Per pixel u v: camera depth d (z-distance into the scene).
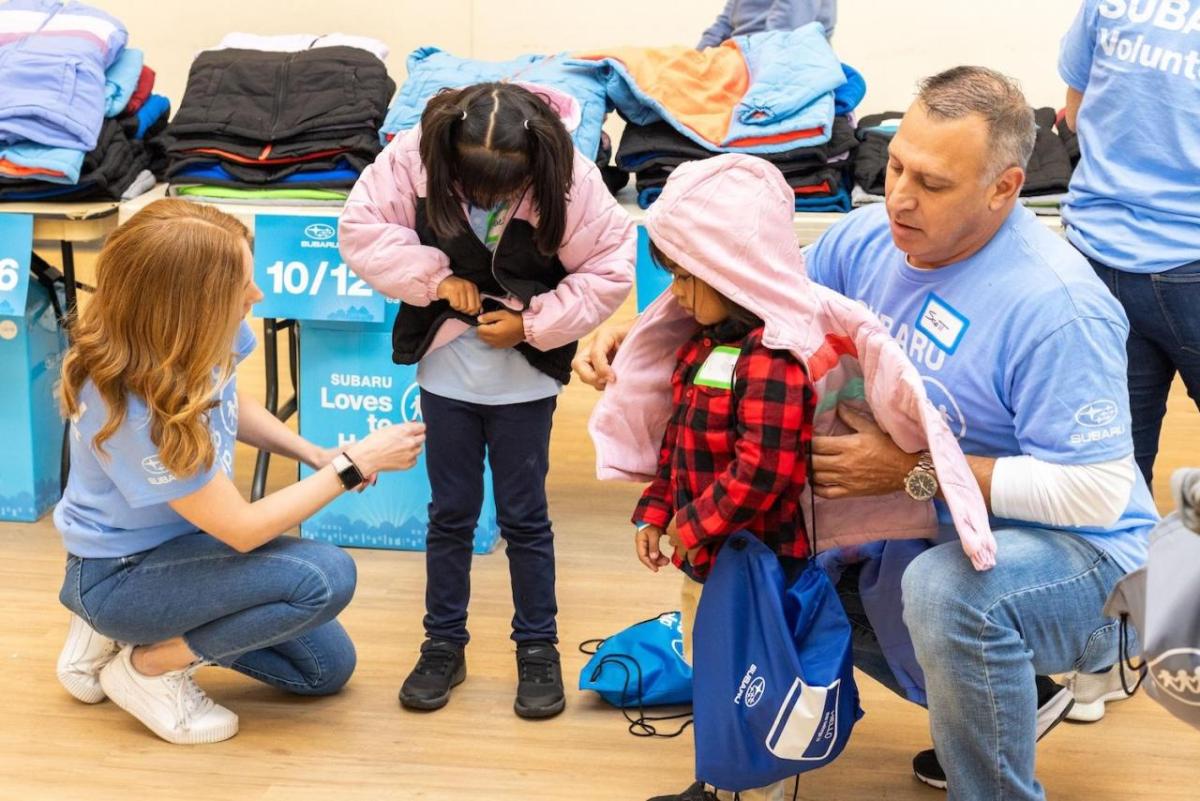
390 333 3.00
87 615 2.23
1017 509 1.84
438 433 2.39
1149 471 2.70
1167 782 2.25
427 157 2.17
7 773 2.19
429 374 2.39
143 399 2.03
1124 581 1.58
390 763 2.26
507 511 2.44
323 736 2.33
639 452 2.06
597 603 2.86
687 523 1.88
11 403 3.14
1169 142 2.45
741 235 1.78
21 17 3.25
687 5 5.40
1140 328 2.53
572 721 2.41
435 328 2.33
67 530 2.23
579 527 3.26
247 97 3.20
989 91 1.76
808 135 3.15
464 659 2.54
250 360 4.54
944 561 1.85
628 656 2.46
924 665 1.86
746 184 1.79
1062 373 1.80
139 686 2.29
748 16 3.85
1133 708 2.49
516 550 2.45
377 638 2.69
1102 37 2.51
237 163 3.13
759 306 1.79
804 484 1.93
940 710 1.87
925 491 1.84
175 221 1.99
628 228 2.36
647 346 2.01
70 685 2.39
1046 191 3.19
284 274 2.94
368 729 2.36
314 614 2.24
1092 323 1.80
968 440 1.93
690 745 2.34
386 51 3.54
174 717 2.28
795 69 3.25
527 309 2.29
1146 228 2.47
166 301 1.96
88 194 3.14
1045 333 1.81
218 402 2.08
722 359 1.88
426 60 3.34
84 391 2.06
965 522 1.74
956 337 1.90
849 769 2.27
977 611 1.80
